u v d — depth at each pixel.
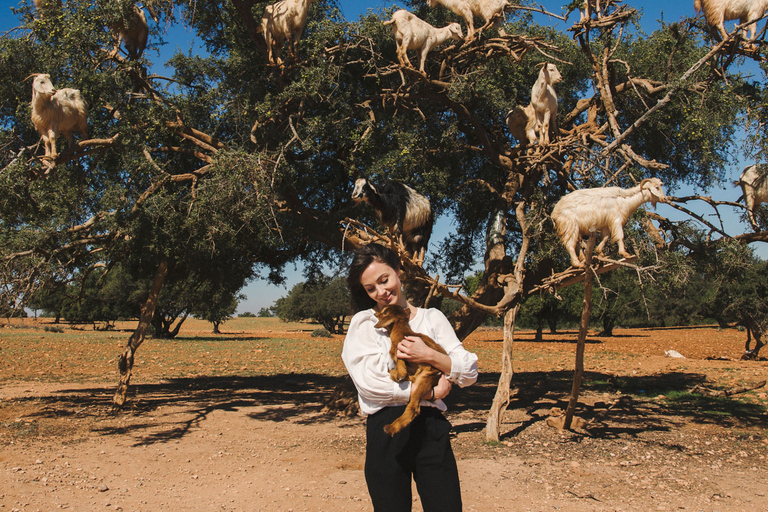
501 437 9.39
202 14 11.42
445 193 11.55
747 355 23.80
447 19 11.94
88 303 53.22
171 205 10.05
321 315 57.69
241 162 8.89
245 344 38.72
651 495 6.32
